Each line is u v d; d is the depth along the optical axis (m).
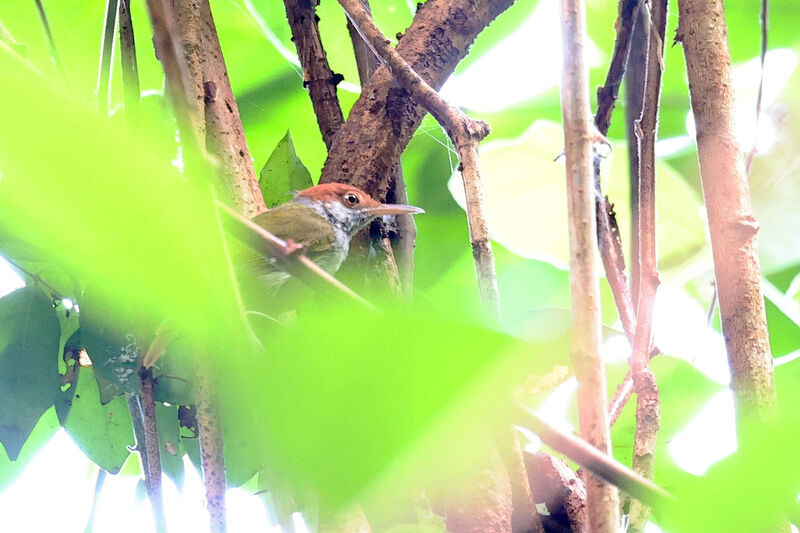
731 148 4.14
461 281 8.83
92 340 5.39
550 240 9.41
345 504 1.44
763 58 5.18
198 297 1.53
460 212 8.99
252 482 6.84
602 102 5.33
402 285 6.07
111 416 6.20
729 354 3.89
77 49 7.70
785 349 8.38
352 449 1.42
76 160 1.38
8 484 6.45
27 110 1.32
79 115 1.35
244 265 6.40
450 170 9.05
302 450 1.43
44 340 5.77
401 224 6.21
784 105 9.89
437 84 6.26
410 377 1.39
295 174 7.35
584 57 3.12
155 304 1.46
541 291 9.29
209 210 1.83
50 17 7.62
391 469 1.43
